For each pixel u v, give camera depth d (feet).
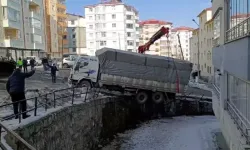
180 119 74.33
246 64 23.38
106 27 295.69
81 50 297.33
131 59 65.62
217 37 49.19
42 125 31.24
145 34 397.19
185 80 68.90
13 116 29.45
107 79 65.10
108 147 53.52
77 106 44.88
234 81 36.91
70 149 41.06
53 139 34.63
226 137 39.68
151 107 73.26
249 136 26.94
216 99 52.42
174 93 70.44
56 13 228.02
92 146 50.96
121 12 290.56
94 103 53.06
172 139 57.31
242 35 26.71
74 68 69.36
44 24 183.73
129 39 301.84
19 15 128.16
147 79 67.10
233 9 33.06
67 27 288.30
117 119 63.72
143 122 71.31
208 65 146.30
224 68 39.29
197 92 83.97
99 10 296.10
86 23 302.66
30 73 32.40
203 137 56.80
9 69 82.02
